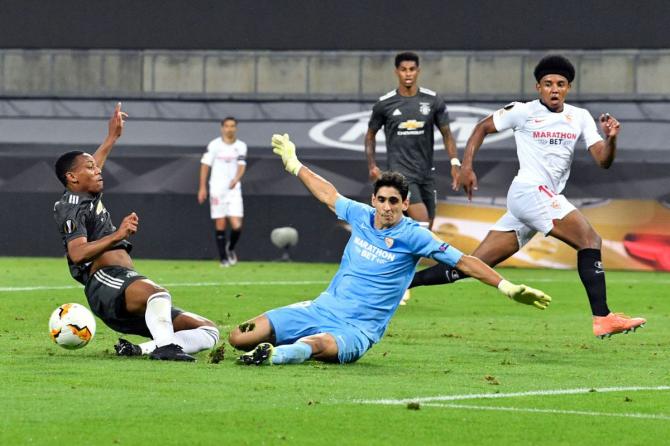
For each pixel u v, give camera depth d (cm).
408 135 5234
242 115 8544
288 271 7094
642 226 7888
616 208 7906
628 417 2453
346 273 3173
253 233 8175
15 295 5225
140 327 3222
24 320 4281
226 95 8650
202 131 8475
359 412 2425
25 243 8256
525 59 8769
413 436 2217
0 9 9081
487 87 8812
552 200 3734
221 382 2753
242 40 8981
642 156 8000
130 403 2481
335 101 8594
